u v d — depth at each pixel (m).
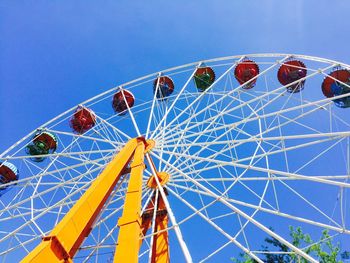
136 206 12.89
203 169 21.39
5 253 20.72
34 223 20.61
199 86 31.17
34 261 8.61
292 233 25.59
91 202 12.31
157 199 21.08
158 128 23.58
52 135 27.53
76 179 22.17
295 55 24.08
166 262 18.62
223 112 22.53
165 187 21.77
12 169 27.17
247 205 18.72
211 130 22.23
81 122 29.17
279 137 19.78
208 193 19.36
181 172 20.59
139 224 12.15
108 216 20.55
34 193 21.88
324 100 19.98
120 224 12.16
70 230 10.44
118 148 22.58
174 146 22.44
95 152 22.66
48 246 9.27
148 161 21.55
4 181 27.30
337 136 18.66
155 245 19.38
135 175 15.58
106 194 13.73
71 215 10.92
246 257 25.02
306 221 17.94
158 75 27.77
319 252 24.31
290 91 27.70
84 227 11.24
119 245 11.11
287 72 27.67
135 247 10.94
